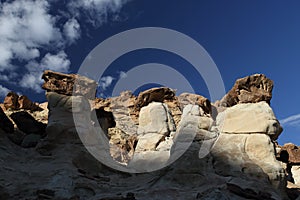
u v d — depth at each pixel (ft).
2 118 55.36
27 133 59.21
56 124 50.21
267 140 46.85
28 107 70.23
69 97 53.57
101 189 42.80
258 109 49.52
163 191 40.37
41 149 48.78
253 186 40.93
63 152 47.67
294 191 48.91
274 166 44.37
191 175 42.47
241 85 52.08
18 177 41.29
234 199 37.88
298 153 64.85
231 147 46.68
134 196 39.60
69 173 42.88
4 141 51.34
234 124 49.19
